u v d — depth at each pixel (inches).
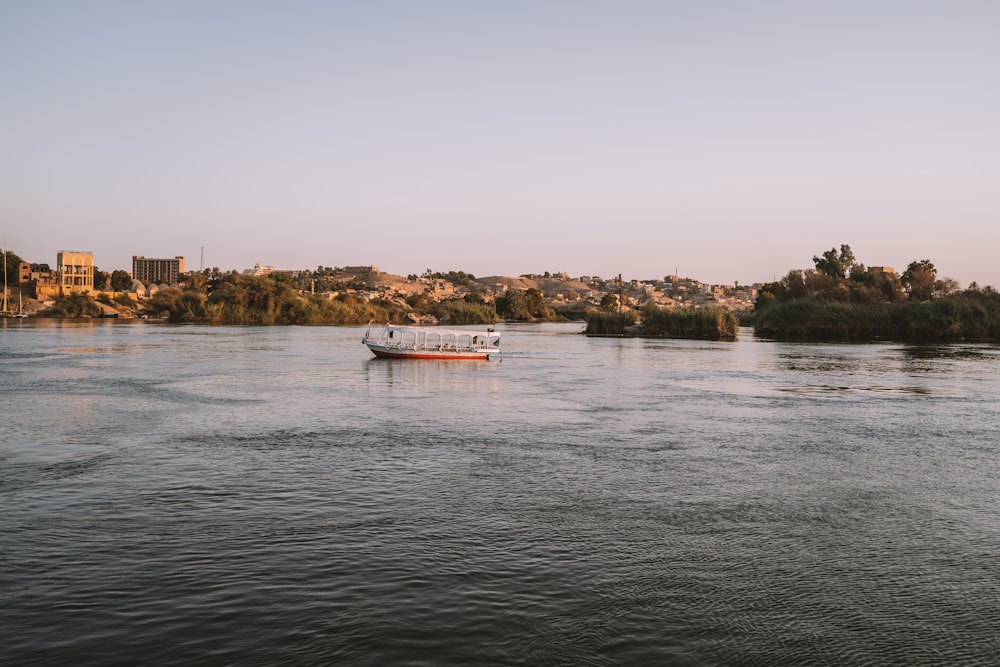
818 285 5723.4
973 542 703.1
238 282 7760.8
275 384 2081.7
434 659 469.1
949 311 4357.8
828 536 716.7
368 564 627.8
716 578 606.5
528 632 506.9
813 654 484.4
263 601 549.6
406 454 1095.0
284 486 892.6
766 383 2127.2
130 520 747.4
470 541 690.8
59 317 7785.4
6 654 468.1
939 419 1453.0
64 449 1115.3
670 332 5088.6
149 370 2455.7
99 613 527.2
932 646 497.0
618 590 579.5
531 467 1009.5
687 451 1128.8
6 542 676.1
